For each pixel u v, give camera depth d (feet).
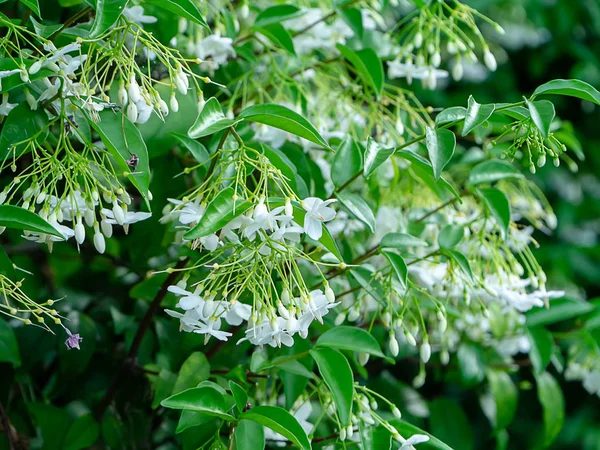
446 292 3.58
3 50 3.22
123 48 3.20
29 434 3.62
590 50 5.97
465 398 4.30
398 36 3.81
